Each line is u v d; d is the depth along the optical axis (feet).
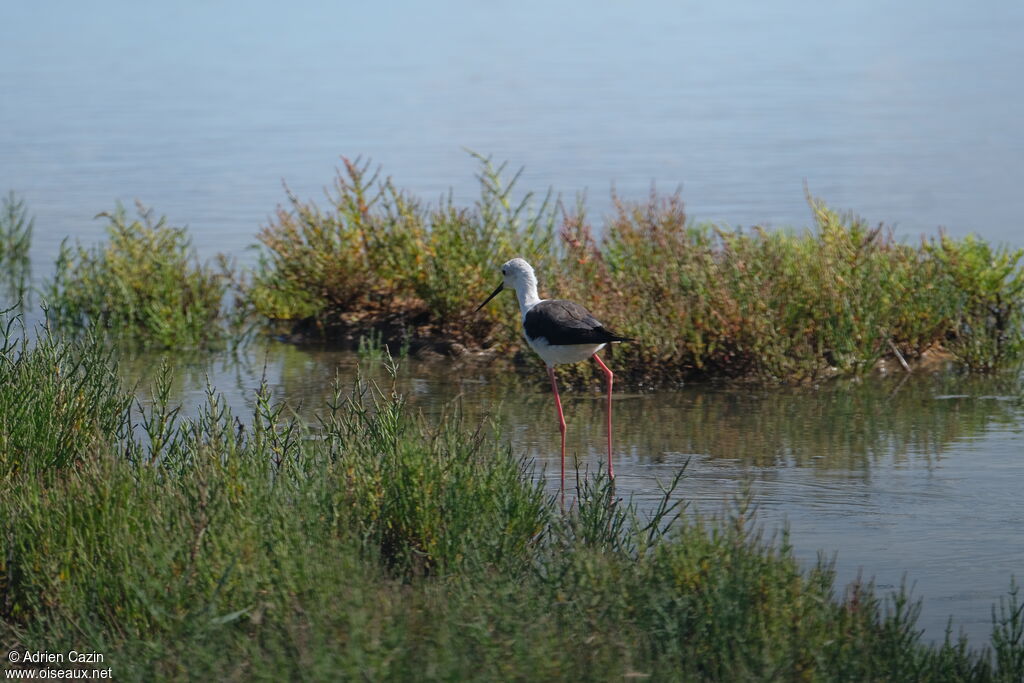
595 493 29.84
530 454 38.60
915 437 39.88
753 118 117.50
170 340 55.88
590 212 75.51
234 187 88.79
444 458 29.91
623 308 49.14
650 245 53.88
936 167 90.07
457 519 27.71
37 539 26.55
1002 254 57.47
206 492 26.12
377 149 103.86
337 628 22.03
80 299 59.16
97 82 161.38
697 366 48.26
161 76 167.84
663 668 21.85
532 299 42.60
